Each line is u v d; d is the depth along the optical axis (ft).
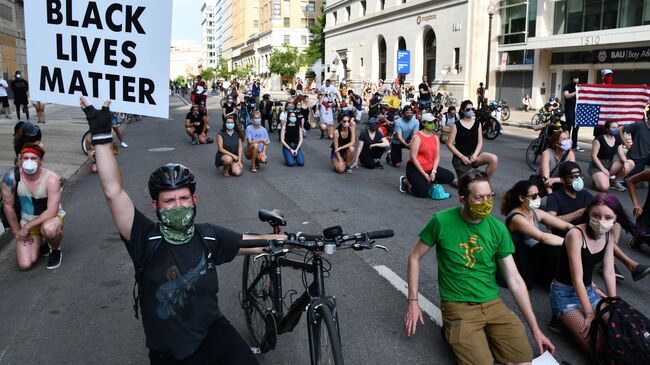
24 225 19.67
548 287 17.31
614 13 90.38
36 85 10.91
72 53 10.77
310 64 256.52
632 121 39.24
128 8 10.56
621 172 32.55
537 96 108.78
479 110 61.93
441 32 136.77
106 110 8.64
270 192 32.73
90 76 10.80
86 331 15.06
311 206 29.09
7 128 64.59
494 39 119.85
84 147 46.70
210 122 83.76
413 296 13.26
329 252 10.11
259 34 363.56
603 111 39.40
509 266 12.91
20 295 17.57
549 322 14.93
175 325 8.62
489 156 29.55
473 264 12.73
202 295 8.77
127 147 54.39
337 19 212.23
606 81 43.29
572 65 101.24
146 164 43.57
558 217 18.56
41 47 10.82
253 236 9.98
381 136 40.91
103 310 16.40
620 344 11.84
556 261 16.60
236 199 30.83
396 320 15.46
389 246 22.09
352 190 33.24
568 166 18.79
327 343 9.89
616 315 12.08
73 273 19.49
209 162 44.47
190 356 8.71
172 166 8.61
